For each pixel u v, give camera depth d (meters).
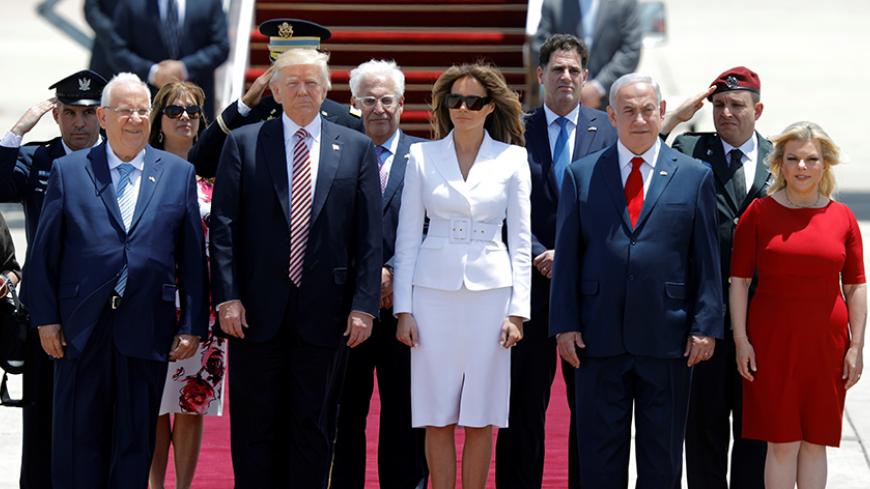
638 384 23.03
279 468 23.73
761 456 24.72
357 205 23.41
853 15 129.12
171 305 23.20
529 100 46.88
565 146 26.03
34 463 24.72
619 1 43.03
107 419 23.08
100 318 22.75
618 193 22.98
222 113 25.67
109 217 22.95
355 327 23.03
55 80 95.12
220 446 29.67
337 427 25.98
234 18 50.25
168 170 23.44
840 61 104.50
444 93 23.92
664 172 23.02
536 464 25.64
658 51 107.44
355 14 52.41
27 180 25.12
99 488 22.89
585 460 23.14
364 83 25.92
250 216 23.16
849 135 76.44
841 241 23.48
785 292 23.47
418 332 23.42
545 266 25.16
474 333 23.33
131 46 42.28
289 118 23.34
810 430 23.59
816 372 23.48
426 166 23.59
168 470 28.17
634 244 22.77
